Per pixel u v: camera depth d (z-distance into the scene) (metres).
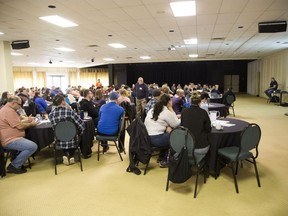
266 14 5.12
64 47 9.27
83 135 4.05
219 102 8.69
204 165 3.11
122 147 4.40
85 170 3.63
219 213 2.46
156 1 4.18
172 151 2.94
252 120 7.50
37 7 4.34
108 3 4.23
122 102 5.11
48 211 2.55
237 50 11.70
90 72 20.39
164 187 3.05
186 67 19.39
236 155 2.88
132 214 2.47
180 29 6.52
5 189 3.06
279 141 5.00
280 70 12.62
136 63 18.70
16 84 17.94
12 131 3.53
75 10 4.58
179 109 5.11
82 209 2.58
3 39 7.37
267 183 3.11
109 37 7.46
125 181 3.24
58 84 19.80
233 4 4.42
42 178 3.37
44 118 4.52
